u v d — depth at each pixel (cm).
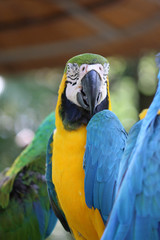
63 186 340
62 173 340
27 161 478
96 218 326
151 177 171
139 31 665
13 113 919
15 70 816
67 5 587
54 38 707
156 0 561
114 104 1055
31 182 465
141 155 177
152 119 185
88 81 353
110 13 617
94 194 315
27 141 783
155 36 681
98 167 316
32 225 464
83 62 361
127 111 1027
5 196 464
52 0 571
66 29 675
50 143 369
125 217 171
